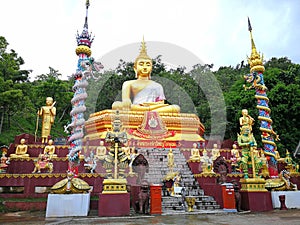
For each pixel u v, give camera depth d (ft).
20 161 49.39
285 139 80.89
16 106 88.58
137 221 26.76
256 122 80.74
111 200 31.55
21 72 104.42
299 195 41.04
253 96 84.33
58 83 115.44
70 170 38.01
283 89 83.10
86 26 44.55
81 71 39.83
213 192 39.29
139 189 34.58
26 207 37.91
